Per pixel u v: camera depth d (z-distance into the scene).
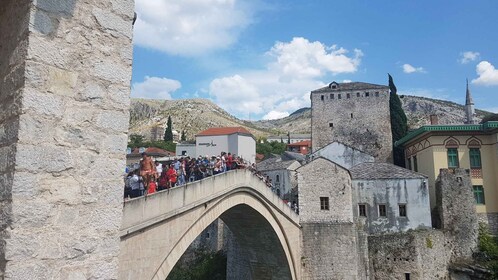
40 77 5.63
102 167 6.25
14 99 5.58
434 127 40.81
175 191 17.70
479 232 37.56
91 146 6.16
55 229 5.50
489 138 40.19
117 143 6.53
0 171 5.49
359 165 43.78
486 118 45.22
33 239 5.23
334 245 33.84
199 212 20.03
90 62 6.34
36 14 5.69
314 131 61.56
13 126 5.44
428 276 34.59
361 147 59.19
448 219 37.34
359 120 60.19
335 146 50.72
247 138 75.56
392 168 40.44
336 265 33.47
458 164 40.16
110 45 6.68
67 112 5.91
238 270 40.25
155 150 82.69
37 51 5.64
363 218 37.47
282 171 50.72
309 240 33.97
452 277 35.50
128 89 6.85
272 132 185.50
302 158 61.59
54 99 5.76
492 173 39.44
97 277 5.89
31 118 5.45
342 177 35.19
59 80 5.87
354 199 38.00
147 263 15.52
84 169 6.01
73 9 6.19
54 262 5.41
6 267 4.94
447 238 36.84
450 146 40.75
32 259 5.19
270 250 32.88
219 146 75.81
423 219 36.66
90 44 6.38
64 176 5.73
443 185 38.22
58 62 5.89
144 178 16.72
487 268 34.38
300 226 34.16
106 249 6.09
